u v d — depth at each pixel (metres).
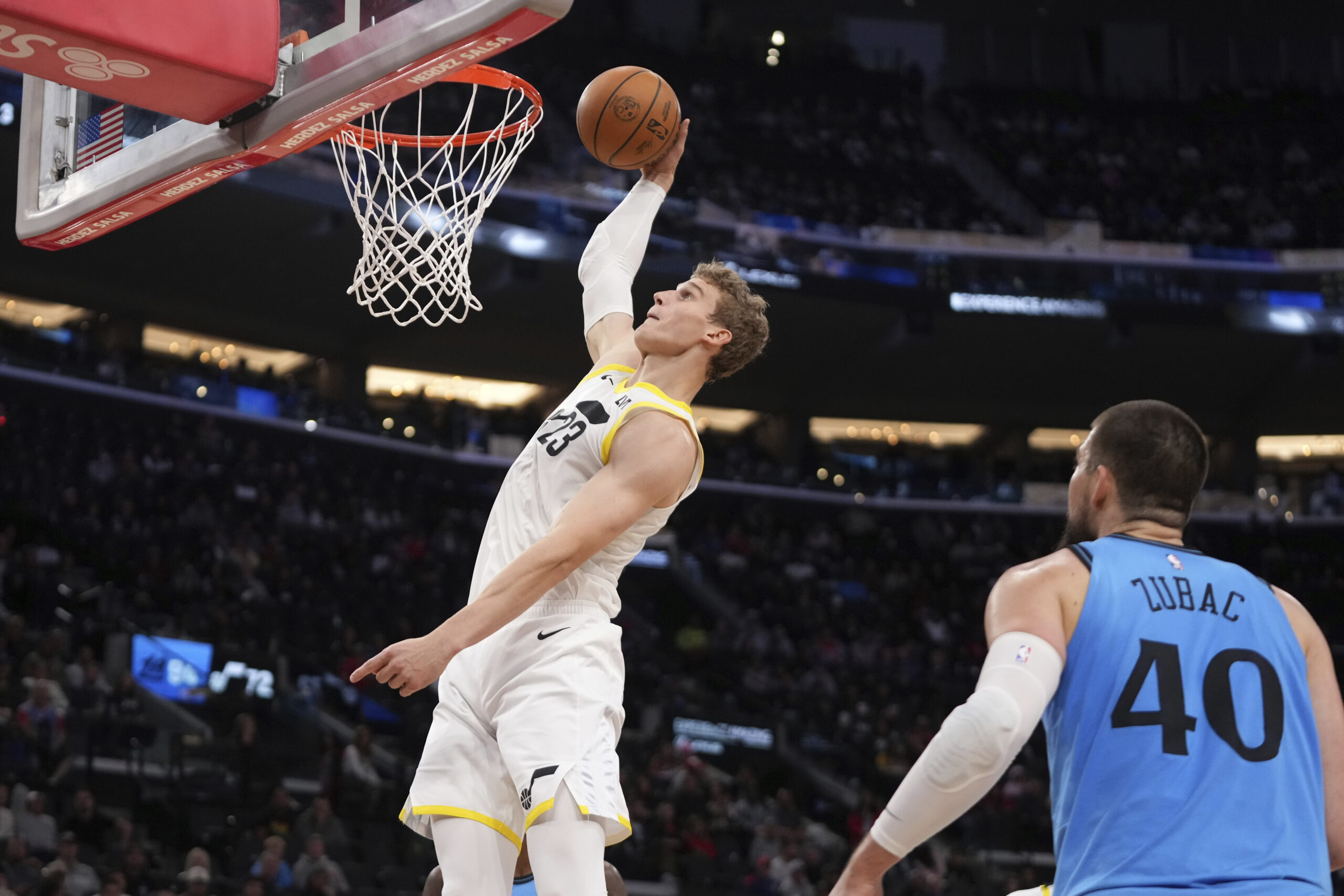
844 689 17.66
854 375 23.48
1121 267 21.53
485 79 3.37
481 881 2.20
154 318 20.11
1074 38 25.98
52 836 9.47
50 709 10.50
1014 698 1.72
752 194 21.81
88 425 17.03
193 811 10.75
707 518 21.25
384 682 1.98
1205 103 25.45
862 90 24.59
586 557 2.15
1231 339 22.02
